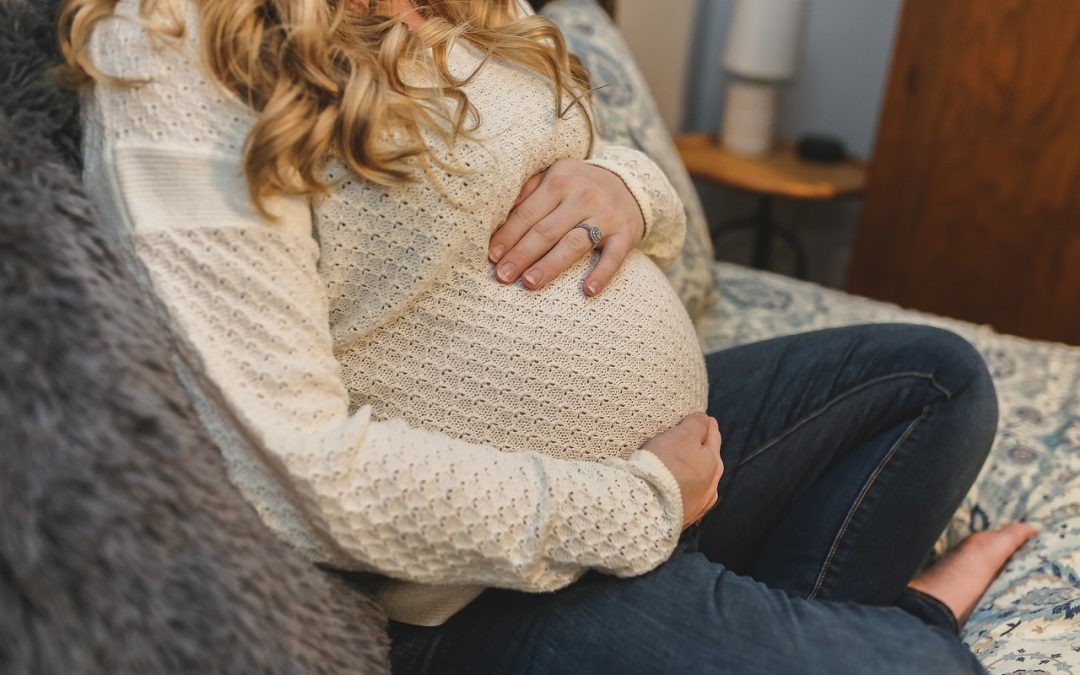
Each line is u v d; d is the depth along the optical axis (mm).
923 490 950
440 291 720
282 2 627
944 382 970
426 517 638
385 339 720
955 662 684
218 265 613
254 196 610
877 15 2061
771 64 1915
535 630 735
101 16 626
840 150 2012
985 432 962
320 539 643
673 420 815
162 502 535
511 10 922
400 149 666
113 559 500
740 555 1001
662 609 716
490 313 733
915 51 1639
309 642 596
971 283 1734
